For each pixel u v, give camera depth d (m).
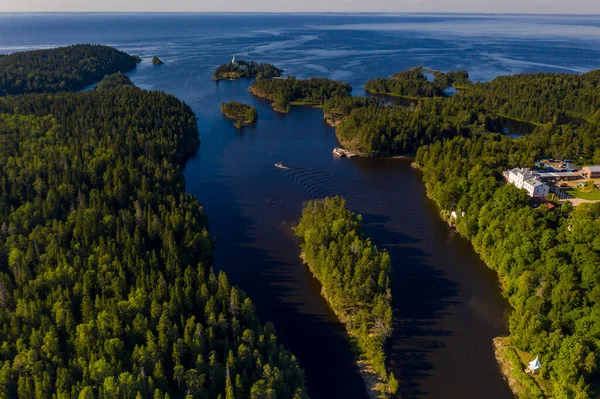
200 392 96.94
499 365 119.06
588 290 125.62
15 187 172.50
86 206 164.75
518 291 136.38
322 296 144.25
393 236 178.38
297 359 120.56
